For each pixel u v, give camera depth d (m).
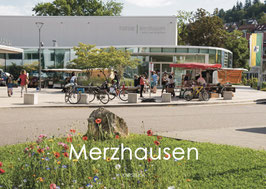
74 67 37.25
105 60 31.19
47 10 61.78
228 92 22.61
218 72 25.12
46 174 3.91
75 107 16.66
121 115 13.41
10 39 49.41
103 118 7.54
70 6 62.41
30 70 39.25
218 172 5.15
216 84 24.81
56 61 40.16
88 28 48.91
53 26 49.25
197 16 59.88
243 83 60.22
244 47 68.12
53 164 4.06
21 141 7.73
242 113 14.81
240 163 5.70
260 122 11.75
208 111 15.53
